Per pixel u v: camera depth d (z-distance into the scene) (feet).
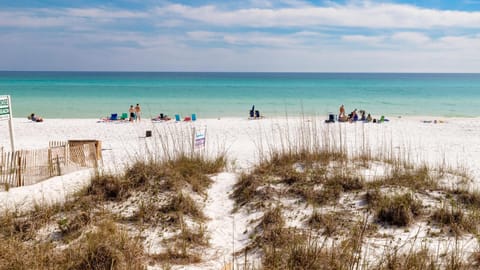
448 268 15.61
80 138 67.62
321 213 22.17
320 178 27.14
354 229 20.11
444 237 19.31
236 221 23.30
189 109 123.34
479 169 39.34
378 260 16.96
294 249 17.56
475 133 75.10
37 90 208.13
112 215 22.84
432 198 24.06
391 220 21.16
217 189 28.94
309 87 256.73
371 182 26.58
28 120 93.81
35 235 20.75
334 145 35.01
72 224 21.15
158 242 20.21
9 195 29.73
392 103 147.23
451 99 168.14
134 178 27.58
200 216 23.76
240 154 47.47
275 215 21.99
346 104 141.59
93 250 17.19
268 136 67.21
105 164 42.19
